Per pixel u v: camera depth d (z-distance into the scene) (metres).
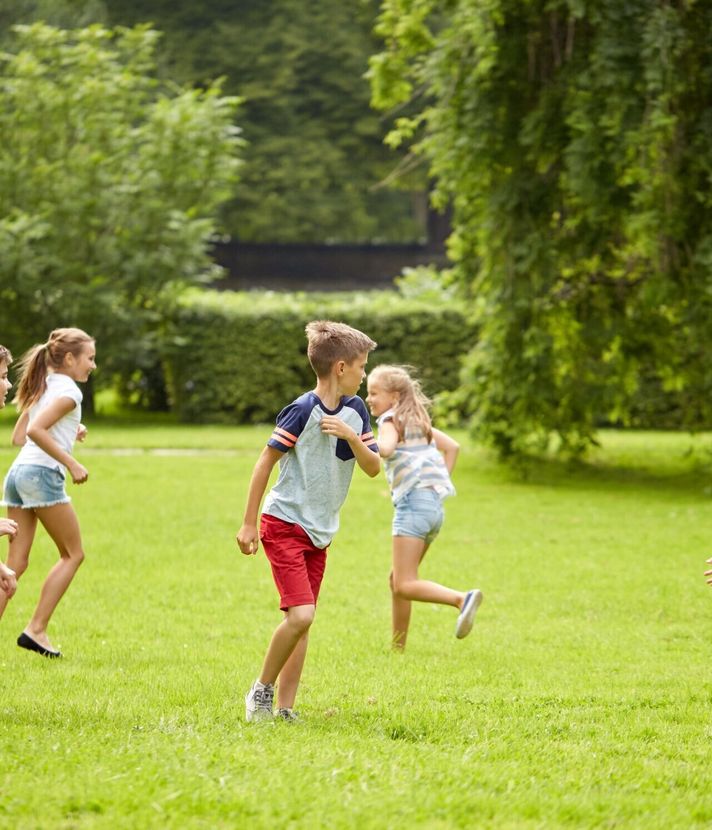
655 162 25.52
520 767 8.05
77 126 46.78
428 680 11.43
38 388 12.41
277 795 7.05
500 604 15.58
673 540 20.64
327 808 6.88
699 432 30.84
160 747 8.16
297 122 80.19
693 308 26.84
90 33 47.12
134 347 45.38
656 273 26.58
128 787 7.12
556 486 28.31
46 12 76.94
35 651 12.45
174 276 46.28
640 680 11.56
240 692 10.71
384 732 9.20
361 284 78.75
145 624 14.08
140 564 18.11
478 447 35.12
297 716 9.69
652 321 29.02
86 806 6.82
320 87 80.44
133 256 45.56
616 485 28.62
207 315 46.25
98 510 23.33
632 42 25.44
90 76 47.31
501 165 28.27
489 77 27.98
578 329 28.94
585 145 25.72
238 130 48.28
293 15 79.50
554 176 28.05
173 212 45.81
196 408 46.34
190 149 47.09
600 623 14.50
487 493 26.92
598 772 8.03
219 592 16.16
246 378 46.19
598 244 27.92
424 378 45.72
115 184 46.59
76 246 46.16
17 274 43.97
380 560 18.69
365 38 80.00
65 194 45.25
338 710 9.94
